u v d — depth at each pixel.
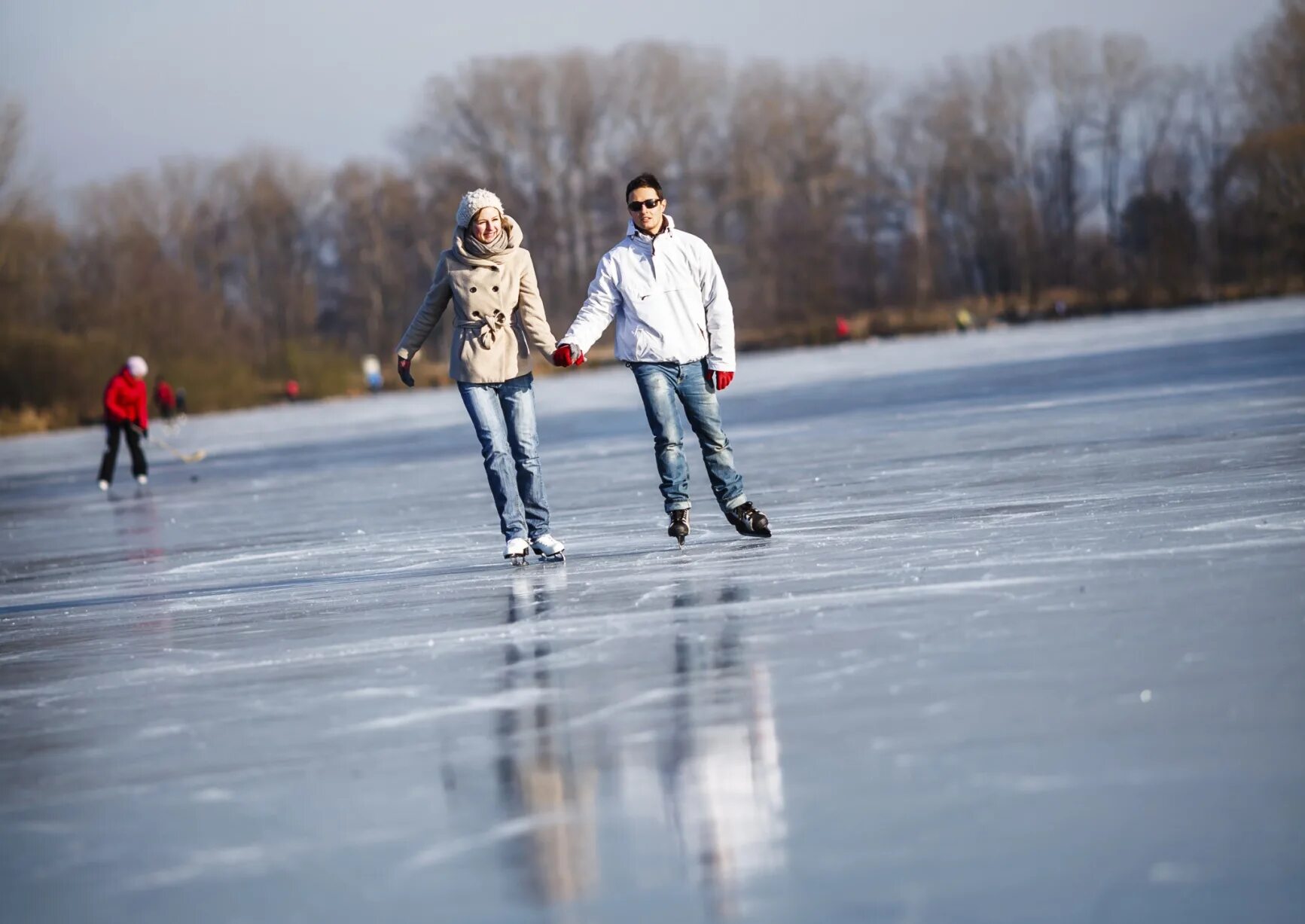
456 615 17.41
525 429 21.67
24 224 182.50
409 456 55.53
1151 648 12.09
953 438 37.47
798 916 7.35
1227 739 9.48
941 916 7.20
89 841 9.65
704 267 21.56
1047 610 14.04
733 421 55.31
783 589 16.84
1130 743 9.58
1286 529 17.47
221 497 45.06
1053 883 7.47
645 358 21.52
